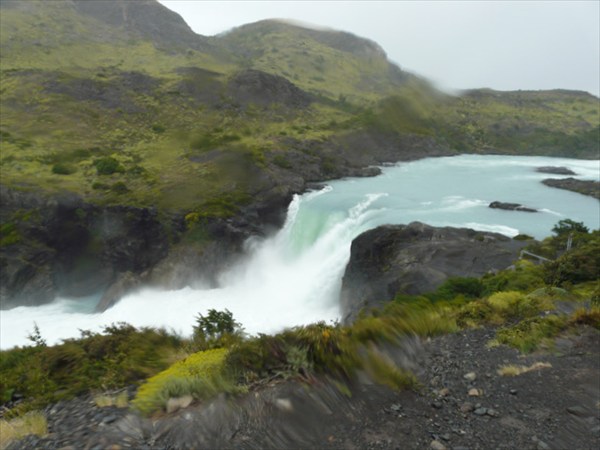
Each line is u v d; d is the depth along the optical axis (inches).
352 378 208.5
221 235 1514.5
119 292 1389.0
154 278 1446.9
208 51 5442.9
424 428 178.1
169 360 258.1
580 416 187.6
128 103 2906.0
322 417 181.3
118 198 1594.5
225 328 324.8
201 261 1469.0
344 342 224.5
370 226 1342.3
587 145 3710.6
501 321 330.6
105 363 265.9
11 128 2278.5
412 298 612.4
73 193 1578.5
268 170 2017.7
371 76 4229.8
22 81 2891.2
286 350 215.8
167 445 163.0
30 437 173.9
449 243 1019.9
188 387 191.3
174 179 1813.5
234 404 184.9
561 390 210.8
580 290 519.8
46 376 251.4
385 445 166.1
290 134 2795.3
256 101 3344.0
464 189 2034.9
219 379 197.2
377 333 254.2
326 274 1310.3
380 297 948.6
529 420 185.0
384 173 2539.4
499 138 3782.0
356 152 2827.3
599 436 173.9
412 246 1042.1
